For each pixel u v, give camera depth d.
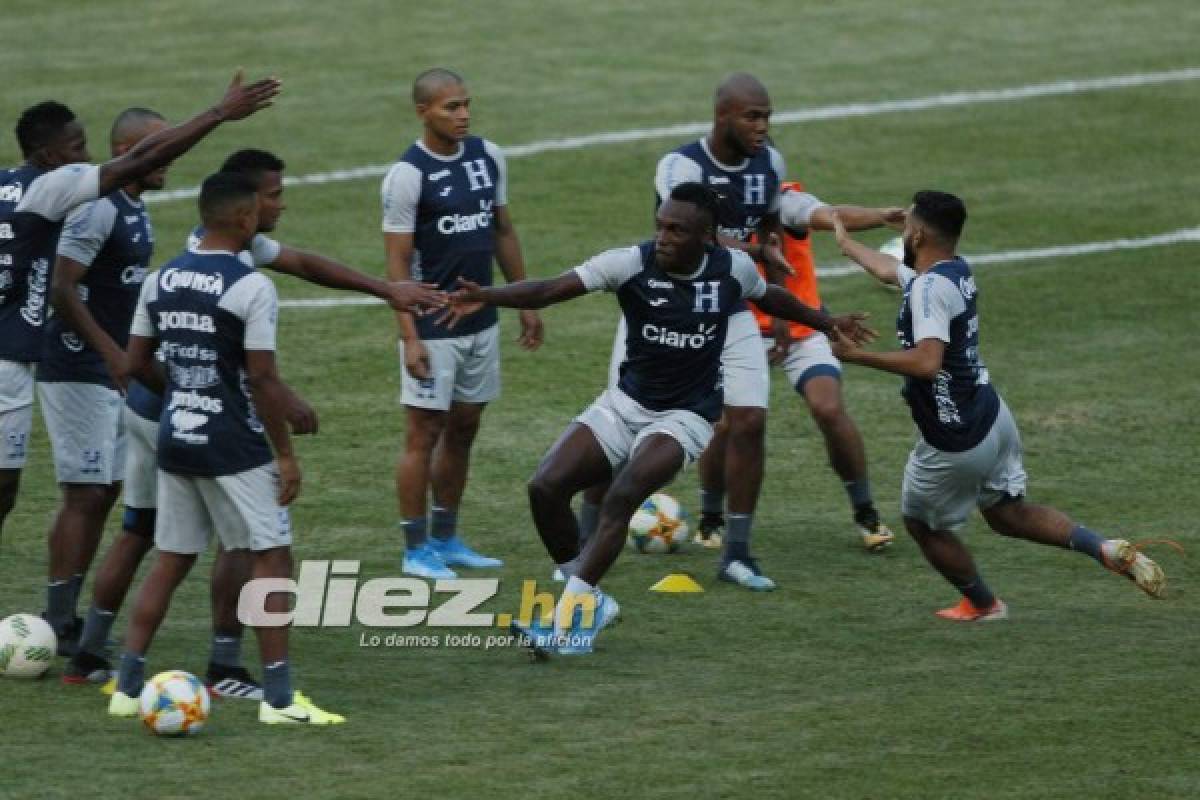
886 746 25.88
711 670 29.55
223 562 28.03
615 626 31.98
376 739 26.19
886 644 30.97
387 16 80.06
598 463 31.02
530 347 37.06
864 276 55.28
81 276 29.45
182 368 26.67
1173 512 38.28
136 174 28.52
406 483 34.78
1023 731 26.48
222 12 80.25
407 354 34.03
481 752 25.61
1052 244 57.44
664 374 30.70
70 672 28.75
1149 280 54.34
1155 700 27.86
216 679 28.33
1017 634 31.50
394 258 34.75
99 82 71.00
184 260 26.69
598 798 23.92
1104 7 82.62
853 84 72.75
